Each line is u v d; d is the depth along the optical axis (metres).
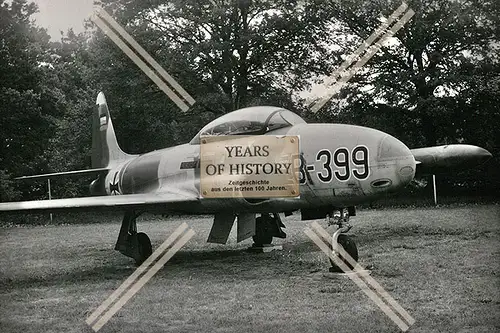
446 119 23.72
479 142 23.41
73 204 9.72
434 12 24.55
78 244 15.27
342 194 9.09
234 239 14.25
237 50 30.75
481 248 10.23
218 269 9.66
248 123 9.63
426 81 24.58
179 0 30.17
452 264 8.79
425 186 22.16
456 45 25.02
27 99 29.05
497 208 17.36
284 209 9.85
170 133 32.62
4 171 27.91
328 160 9.10
